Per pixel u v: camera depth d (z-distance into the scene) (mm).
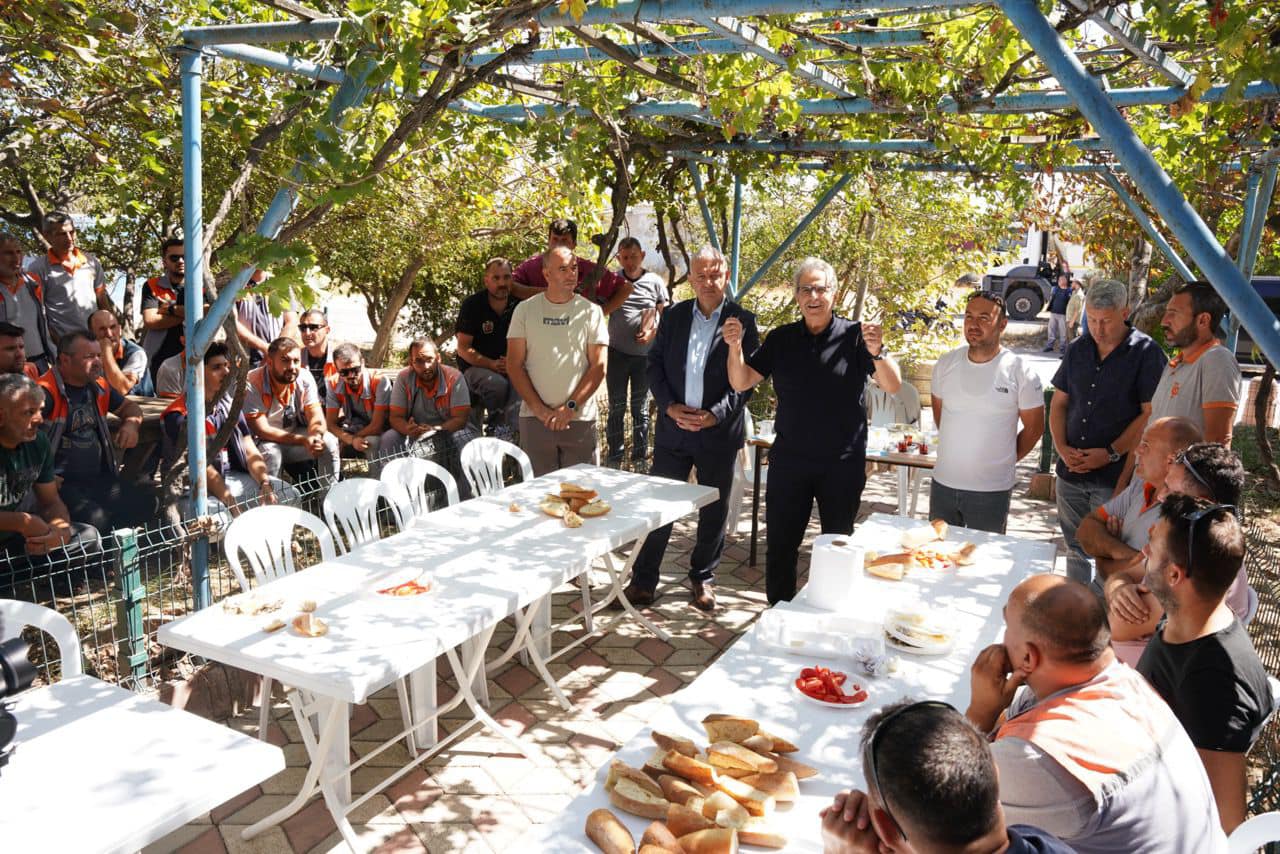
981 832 1297
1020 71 4418
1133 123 5785
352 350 6273
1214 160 5102
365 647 2873
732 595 5562
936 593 3367
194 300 3701
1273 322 1979
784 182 10094
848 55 4320
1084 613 1932
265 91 5305
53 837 1979
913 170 7949
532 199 9477
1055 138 6141
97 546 4402
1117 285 4422
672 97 5539
